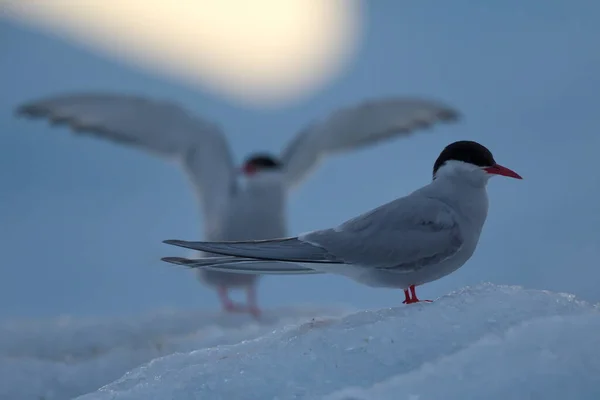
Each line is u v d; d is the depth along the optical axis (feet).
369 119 41.37
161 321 31.81
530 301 16.43
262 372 15.21
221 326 32.09
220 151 40.73
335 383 14.64
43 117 38.45
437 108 40.29
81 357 27.89
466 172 20.20
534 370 13.64
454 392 13.51
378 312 17.26
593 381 13.21
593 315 15.19
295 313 36.32
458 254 19.98
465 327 15.67
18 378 23.53
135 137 39.91
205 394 14.83
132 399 15.10
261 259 18.74
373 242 19.47
